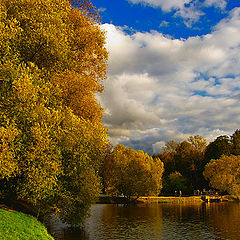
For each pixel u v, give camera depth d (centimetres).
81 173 1864
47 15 1661
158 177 6662
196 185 9369
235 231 2578
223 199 6944
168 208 4759
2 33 1370
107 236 2262
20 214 1675
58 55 1689
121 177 5716
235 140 8894
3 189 1752
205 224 2981
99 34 2195
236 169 6788
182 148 10119
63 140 1504
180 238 2266
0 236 1123
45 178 1381
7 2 1605
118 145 6406
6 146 1212
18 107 1300
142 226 2795
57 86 1633
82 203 2181
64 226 2614
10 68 1339
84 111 2055
